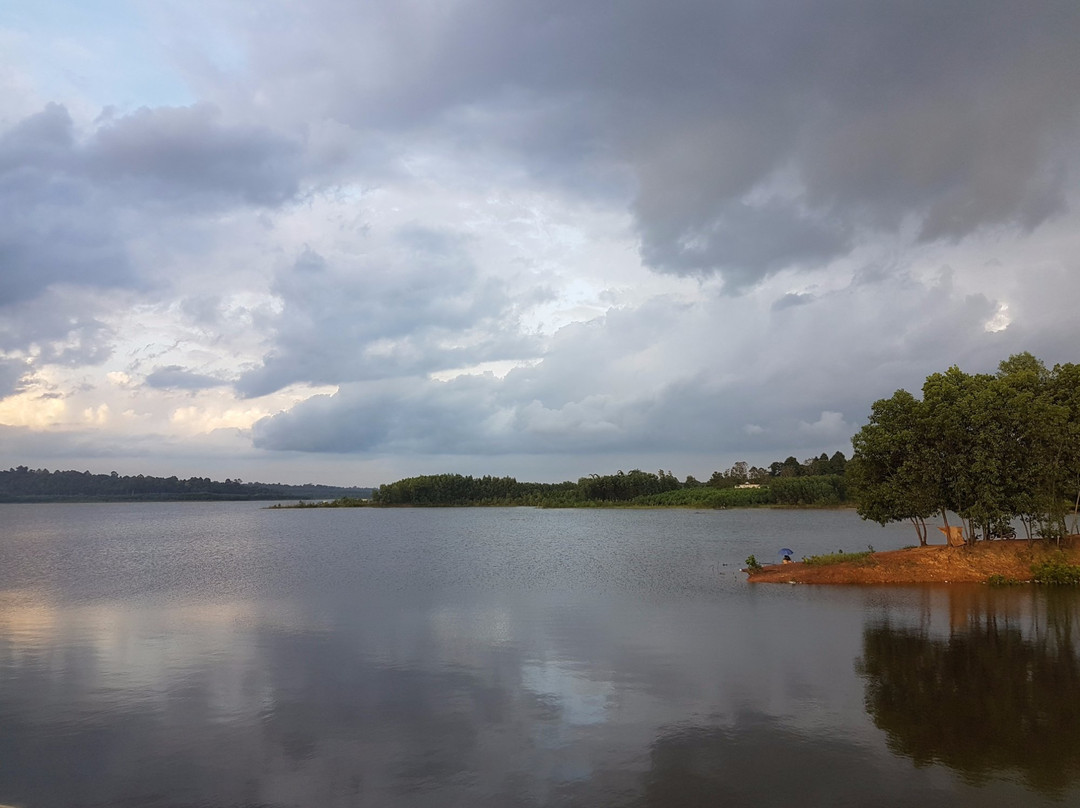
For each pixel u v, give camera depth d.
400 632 21.50
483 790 10.42
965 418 32.44
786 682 15.46
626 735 12.49
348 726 13.11
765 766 11.11
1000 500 31.97
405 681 15.96
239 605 27.20
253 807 10.02
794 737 12.28
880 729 12.60
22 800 10.33
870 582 30.81
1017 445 31.92
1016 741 11.97
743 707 13.86
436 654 18.52
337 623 23.11
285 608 26.33
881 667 16.53
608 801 10.02
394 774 11.02
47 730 13.05
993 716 13.17
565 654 18.33
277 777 10.97
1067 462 31.56
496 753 11.77
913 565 31.78
